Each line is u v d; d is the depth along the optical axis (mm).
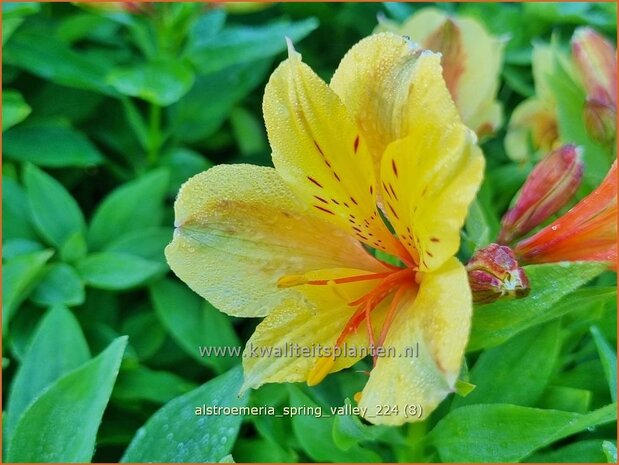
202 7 224
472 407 144
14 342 189
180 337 191
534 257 133
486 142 259
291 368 130
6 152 210
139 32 230
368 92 124
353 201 131
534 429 138
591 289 137
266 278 135
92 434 142
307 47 275
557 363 172
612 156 182
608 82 180
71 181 237
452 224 109
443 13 188
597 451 160
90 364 147
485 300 123
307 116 123
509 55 256
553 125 223
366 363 188
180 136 244
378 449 176
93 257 198
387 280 130
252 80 243
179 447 143
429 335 111
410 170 117
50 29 235
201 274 134
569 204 200
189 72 206
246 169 134
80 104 231
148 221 212
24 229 209
